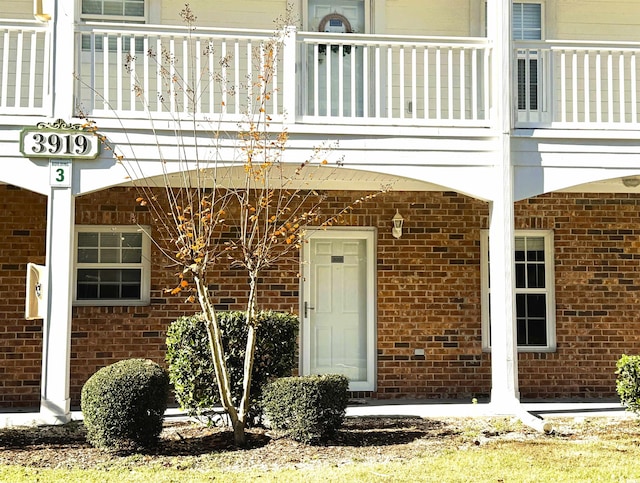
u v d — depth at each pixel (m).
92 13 10.02
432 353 10.24
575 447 7.01
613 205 10.59
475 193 8.52
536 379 10.30
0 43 9.81
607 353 10.41
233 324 7.58
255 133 7.50
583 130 8.67
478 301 10.34
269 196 7.64
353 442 7.20
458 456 6.63
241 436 7.04
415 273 10.30
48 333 7.82
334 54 10.27
